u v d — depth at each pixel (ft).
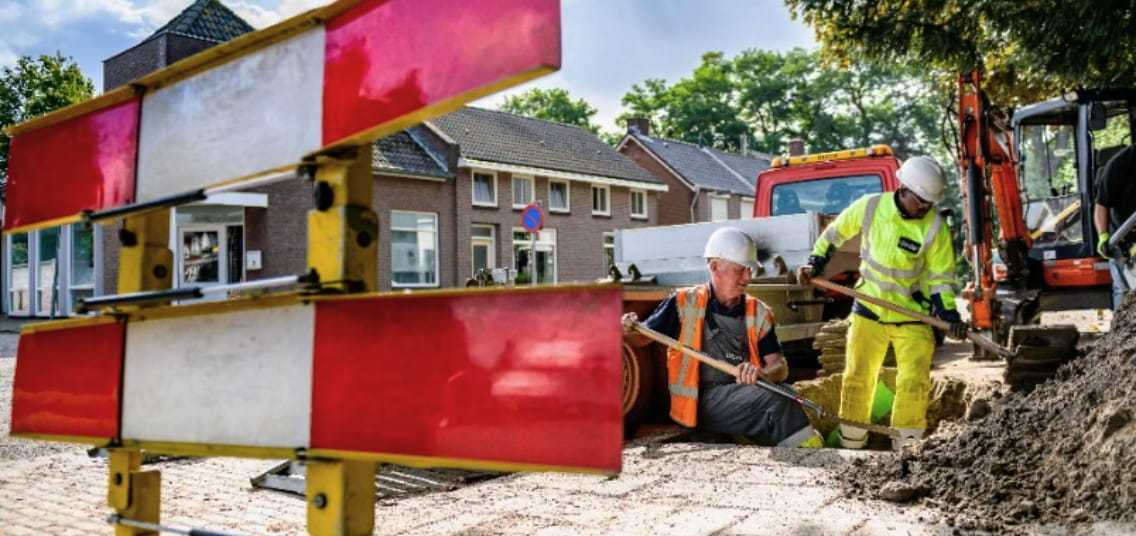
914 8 47.44
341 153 6.92
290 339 7.21
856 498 13.05
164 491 15.25
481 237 86.17
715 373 17.79
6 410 27.68
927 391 17.92
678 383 17.80
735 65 194.39
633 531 11.77
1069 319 49.01
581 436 5.88
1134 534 10.36
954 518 11.69
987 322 31.19
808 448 17.06
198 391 7.75
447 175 80.69
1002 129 33.12
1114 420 11.85
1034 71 43.88
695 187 115.85
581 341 5.94
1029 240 33.86
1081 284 32.94
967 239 32.19
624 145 122.72
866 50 48.78
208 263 68.69
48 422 9.05
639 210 108.58
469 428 6.34
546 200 92.84
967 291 31.58
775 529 11.60
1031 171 34.12
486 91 5.93
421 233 79.87
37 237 83.66
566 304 6.03
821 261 19.08
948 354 34.09
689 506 12.97
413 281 78.54
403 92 6.44
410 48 6.44
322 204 6.97
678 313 17.83
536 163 91.56
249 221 67.92
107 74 72.28
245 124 7.58
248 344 7.48
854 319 18.74
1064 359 18.88
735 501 13.12
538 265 91.86
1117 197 23.56
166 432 7.99
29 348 9.33
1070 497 11.75
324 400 6.97
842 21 48.91
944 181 17.49
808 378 29.78
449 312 6.49
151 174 8.38
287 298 7.15
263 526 12.82
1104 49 39.93
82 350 8.79
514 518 12.62
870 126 184.34
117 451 8.95
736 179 128.47
